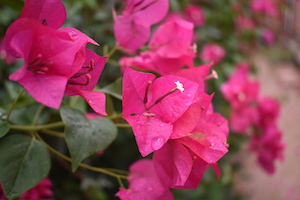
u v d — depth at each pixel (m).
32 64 0.22
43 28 0.21
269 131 0.63
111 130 0.27
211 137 0.25
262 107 0.64
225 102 0.76
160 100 0.25
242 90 0.64
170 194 0.29
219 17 0.86
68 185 0.65
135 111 0.25
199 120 0.26
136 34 0.32
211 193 0.71
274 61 1.72
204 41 0.82
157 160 0.25
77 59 0.22
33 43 0.22
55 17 0.24
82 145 0.26
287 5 1.21
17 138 0.26
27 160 0.26
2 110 0.30
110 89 0.30
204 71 0.28
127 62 0.33
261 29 1.03
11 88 0.38
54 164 0.64
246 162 1.07
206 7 0.85
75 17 0.55
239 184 1.04
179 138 0.24
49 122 0.49
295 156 1.24
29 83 0.21
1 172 0.25
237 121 0.65
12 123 0.34
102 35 0.59
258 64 1.66
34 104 0.36
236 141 0.71
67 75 0.22
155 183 0.29
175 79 0.25
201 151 0.25
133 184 0.29
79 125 0.27
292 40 1.78
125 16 0.32
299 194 1.08
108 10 0.60
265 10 1.01
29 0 0.23
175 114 0.24
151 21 0.32
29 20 0.21
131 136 0.66
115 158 0.69
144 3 0.32
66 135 0.26
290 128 1.36
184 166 0.24
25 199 0.37
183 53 0.32
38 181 0.26
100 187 0.60
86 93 0.22
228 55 0.84
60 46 0.22
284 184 1.11
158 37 0.33
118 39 0.33
